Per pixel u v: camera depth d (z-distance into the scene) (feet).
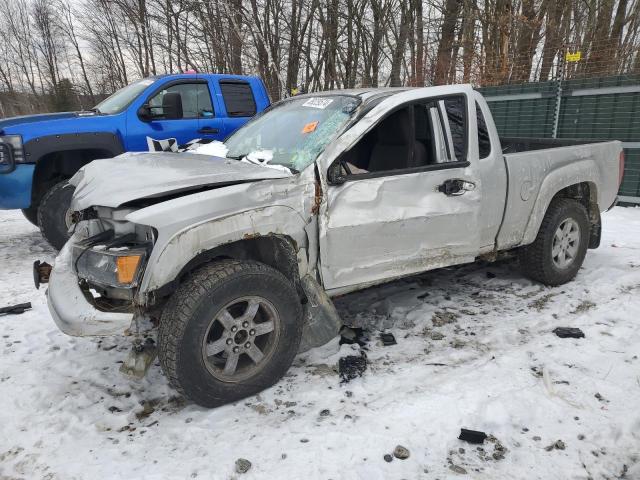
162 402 9.82
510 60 47.09
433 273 16.14
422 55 57.16
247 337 9.52
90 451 8.37
